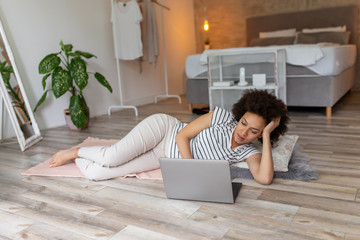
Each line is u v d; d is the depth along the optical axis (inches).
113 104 176.4
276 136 66.2
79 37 155.9
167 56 218.4
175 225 52.8
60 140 117.6
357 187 62.8
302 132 106.8
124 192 67.1
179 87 232.4
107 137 117.6
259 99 58.8
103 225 54.4
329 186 63.8
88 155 74.8
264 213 54.7
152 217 55.9
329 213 53.5
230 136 64.2
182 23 230.2
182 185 60.1
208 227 51.5
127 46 164.6
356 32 197.2
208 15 238.7
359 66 198.8
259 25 221.6
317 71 129.4
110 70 173.9
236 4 228.8
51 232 53.2
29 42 134.5
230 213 55.4
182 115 151.4
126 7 161.8
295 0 210.8
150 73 203.2
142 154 74.8
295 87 135.1
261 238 47.6
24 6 132.2
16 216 59.6
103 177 73.2
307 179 67.0
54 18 143.9
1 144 116.3
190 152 65.6
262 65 136.4
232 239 47.9
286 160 71.1
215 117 64.7
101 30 167.3
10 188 73.4
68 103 151.1
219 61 142.0
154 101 206.2
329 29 197.2
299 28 210.2
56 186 72.8
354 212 53.4
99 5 165.5
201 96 153.6
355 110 138.3
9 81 118.7
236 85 131.8
